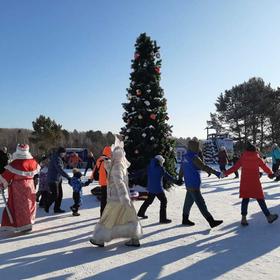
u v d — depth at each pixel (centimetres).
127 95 1543
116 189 661
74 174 994
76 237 745
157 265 563
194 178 812
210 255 612
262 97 5606
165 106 1530
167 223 867
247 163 834
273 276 511
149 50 1535
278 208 1058
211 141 4103
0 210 1073
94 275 523
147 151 1442
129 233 659
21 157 786
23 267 561
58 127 5006
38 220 922
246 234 753
